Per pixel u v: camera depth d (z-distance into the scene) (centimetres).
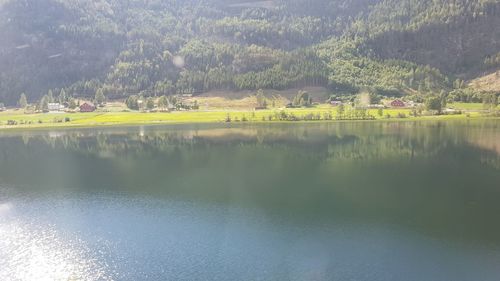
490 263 5844
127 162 12638
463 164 11538
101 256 6156
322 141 15625
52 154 14100
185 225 7312
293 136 16975
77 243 6600
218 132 18575
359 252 6191
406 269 5712
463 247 6331
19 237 6869
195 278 5506
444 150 13475
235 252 6244
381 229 7019
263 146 14850
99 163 12562
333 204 8288
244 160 12556
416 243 6481
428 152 13212
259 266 5803
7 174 11269
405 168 11206
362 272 5625
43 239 6769
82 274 5638
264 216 7681
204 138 16912
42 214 7994
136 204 8512
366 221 7369
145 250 6325
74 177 10844
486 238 6631
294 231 6981
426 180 9925
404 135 16612
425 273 5600
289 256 6088
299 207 8175
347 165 11638
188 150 14375
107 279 5509
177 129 19938
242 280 5447
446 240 6562
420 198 8588
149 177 10688
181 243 6562
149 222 7462
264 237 6744
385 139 15762
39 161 12988
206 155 13462
